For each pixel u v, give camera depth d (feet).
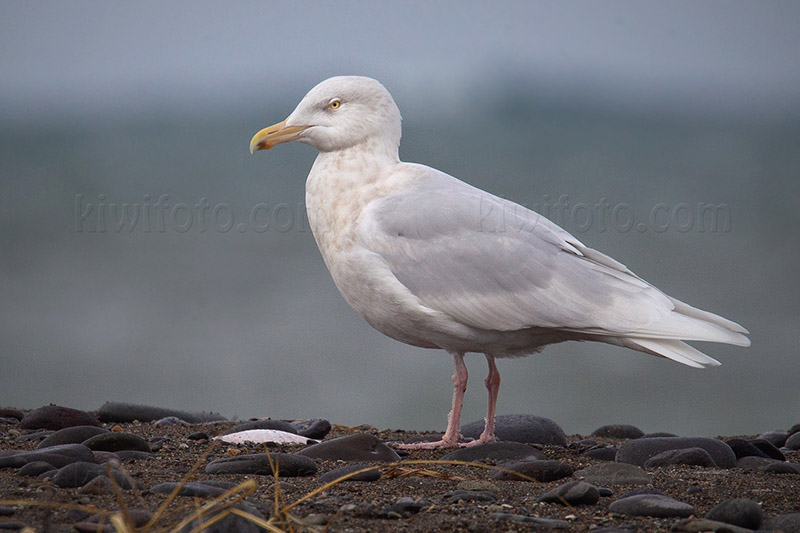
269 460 21.86
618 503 19.53
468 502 19.86
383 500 19.75
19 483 19.99
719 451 25.93
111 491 19.47
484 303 27.55
